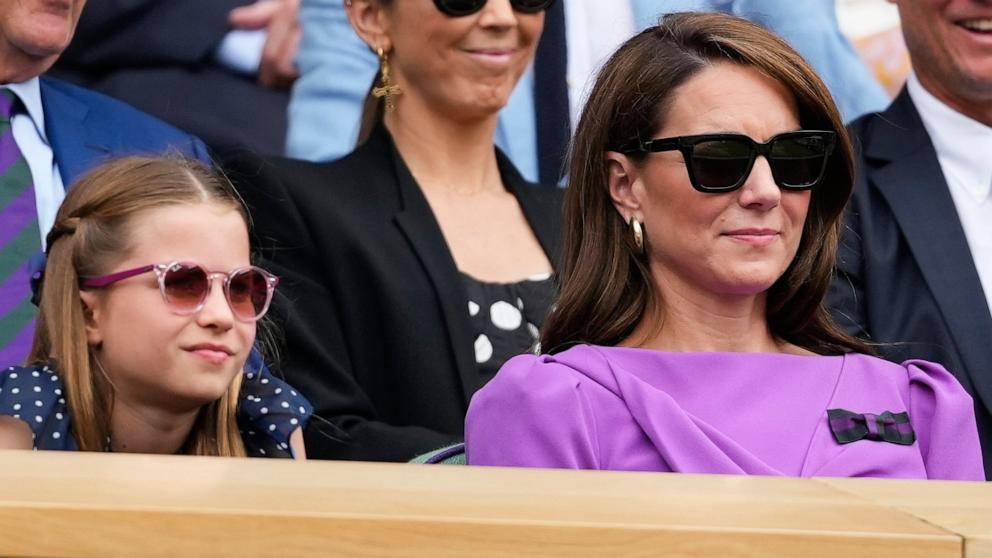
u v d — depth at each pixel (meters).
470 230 17.86
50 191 16.98
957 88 18.61
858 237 17.75
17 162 16.88
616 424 10.62
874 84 20.52
